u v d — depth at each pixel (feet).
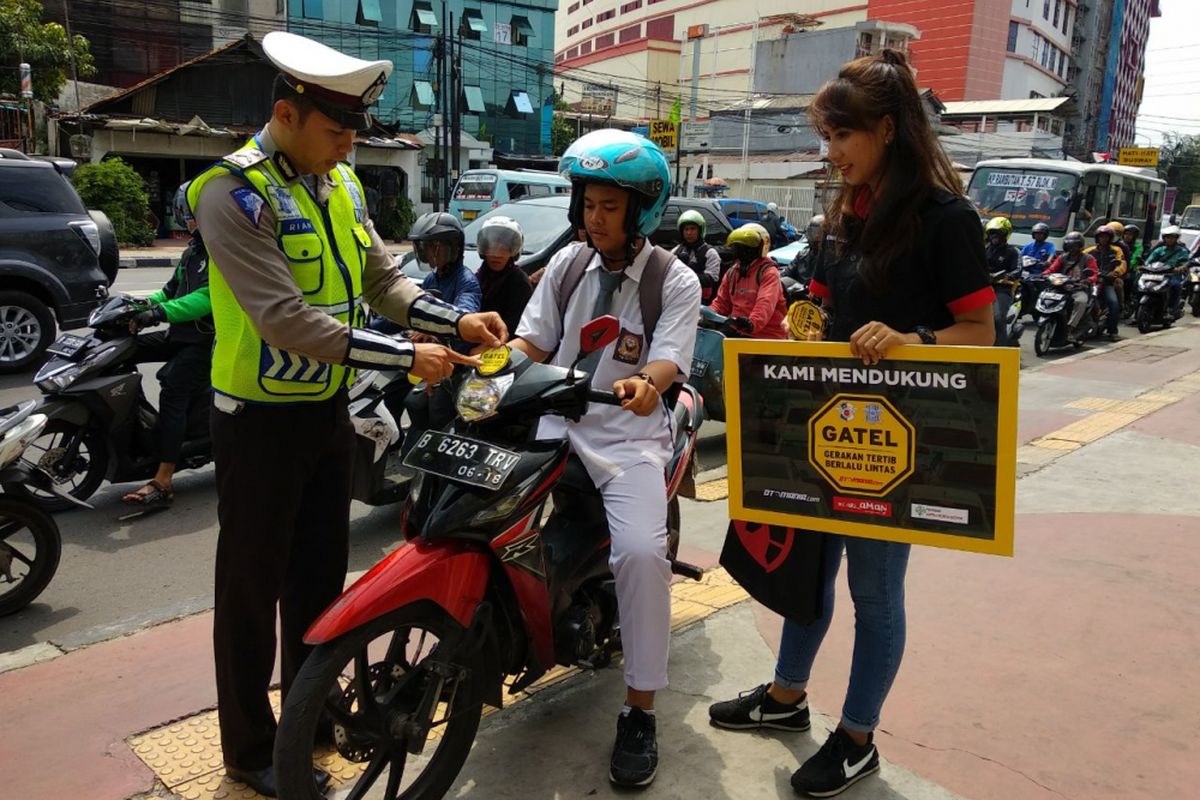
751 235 19.38
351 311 7.57
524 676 8.43
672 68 213.46
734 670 10.23
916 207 6.96
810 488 7.52
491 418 7.55
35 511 12.01
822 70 142.41
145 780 8.19
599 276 8.53
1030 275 42.11
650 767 8.11
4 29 75.87
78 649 10.87
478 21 115.24
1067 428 21.85
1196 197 207.21
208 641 11.07
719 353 18.43
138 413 16.05
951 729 9.05
